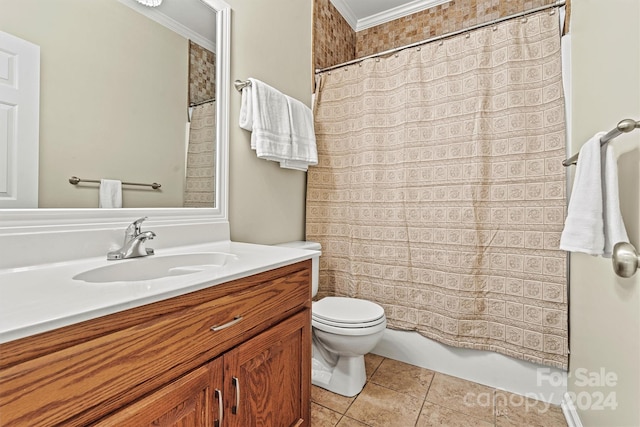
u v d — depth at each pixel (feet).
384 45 8.50
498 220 5.07
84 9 3.19
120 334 1.83
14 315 1.55
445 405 4.73
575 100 4.41
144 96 3.72
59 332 1.58
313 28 6.76
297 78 6.31
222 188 4.60
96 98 3.29
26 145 2.80
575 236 2.98
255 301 2.85
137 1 3.67
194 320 2.27
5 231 2.61
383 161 6.13
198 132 4.33
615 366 3.05
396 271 5.97
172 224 3.92
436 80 5.61
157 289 2.05
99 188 3.32
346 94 6.55
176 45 4.05
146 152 3.75
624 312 2.87
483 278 5.19
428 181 5.65
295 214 6.47
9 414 1.41
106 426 1.74
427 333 5.68
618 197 2.78
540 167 4.77
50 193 2.95
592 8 3.82
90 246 3.11
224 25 4.60
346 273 6.49
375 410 4.62
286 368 3.24
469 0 7.44
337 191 6.64
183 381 2.18
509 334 4.99
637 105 2.66
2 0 2.67
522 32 4.95
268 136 4.84
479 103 5.19
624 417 2.83
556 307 4.65
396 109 6.00
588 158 2.96
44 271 2.62
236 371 2.62
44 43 2.91
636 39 2.69
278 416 3.13
